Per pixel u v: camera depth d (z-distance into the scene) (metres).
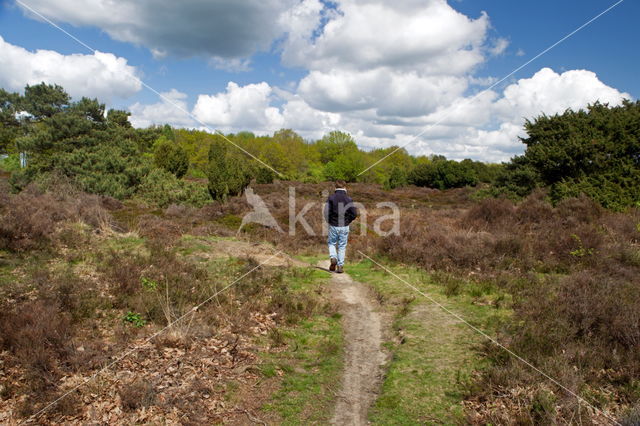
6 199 10.83
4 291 5.66
